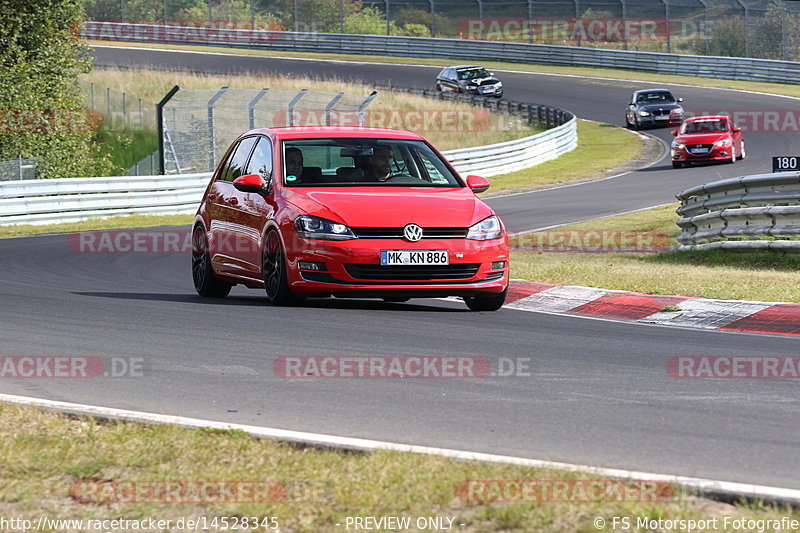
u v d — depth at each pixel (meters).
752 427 21.58
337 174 38.94
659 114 168.62
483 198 111.19
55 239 76.88
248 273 40.00
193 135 154.38
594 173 132.88
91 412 21.89
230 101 179.00
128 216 100.12
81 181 97.62
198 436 19.95
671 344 31.55
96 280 50.62
